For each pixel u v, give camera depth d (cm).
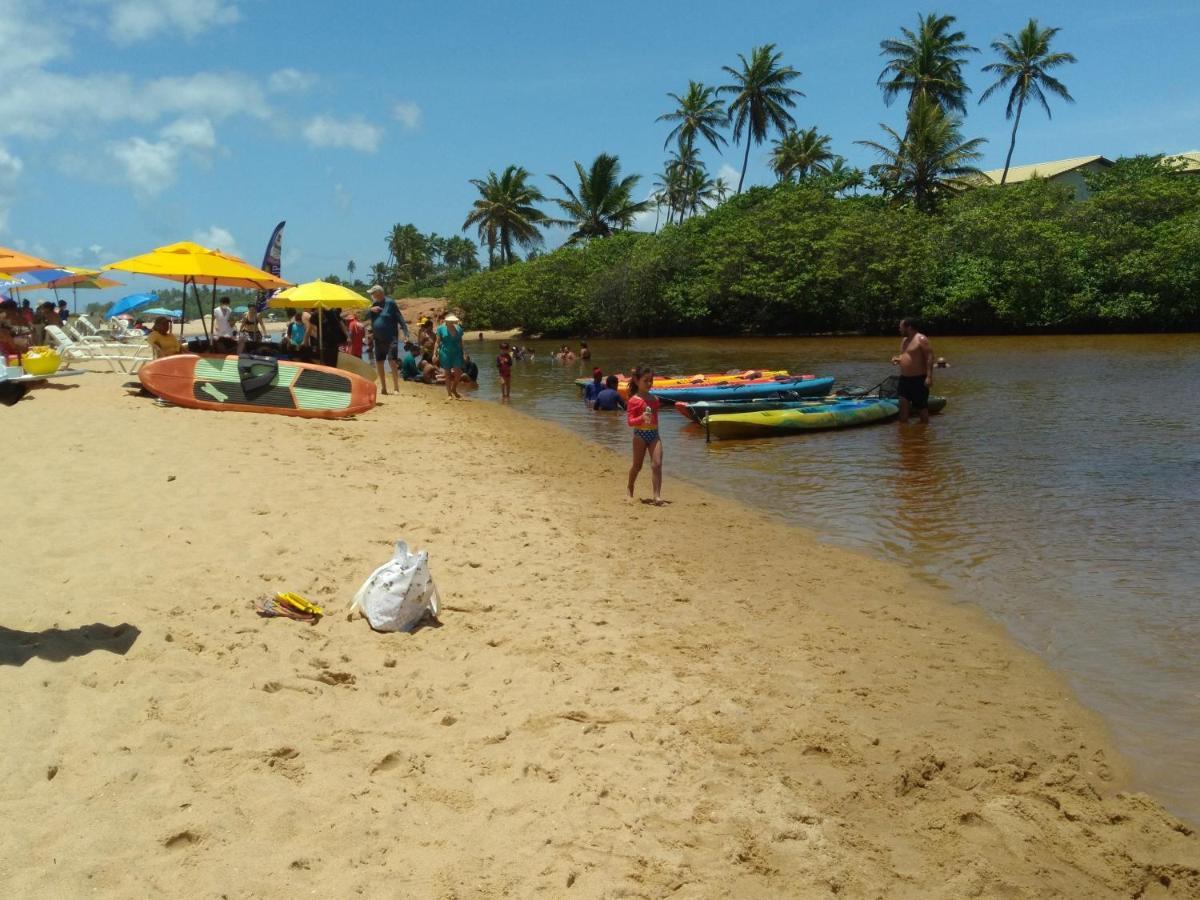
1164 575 761
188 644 520
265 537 742
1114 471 1184
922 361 1620
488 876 338
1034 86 5419
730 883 349
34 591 578
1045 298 4244
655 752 448
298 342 1964
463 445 1376
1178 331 4188
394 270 11881
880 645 617
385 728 453
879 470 1250
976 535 902
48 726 412
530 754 437
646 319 5512
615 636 607
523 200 7019
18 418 1207
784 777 435
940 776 446
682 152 6550
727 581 754
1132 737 493
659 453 1059
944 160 5178
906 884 360
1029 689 550
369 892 321
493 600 663
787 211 5009
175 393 1380
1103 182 5312
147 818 350
